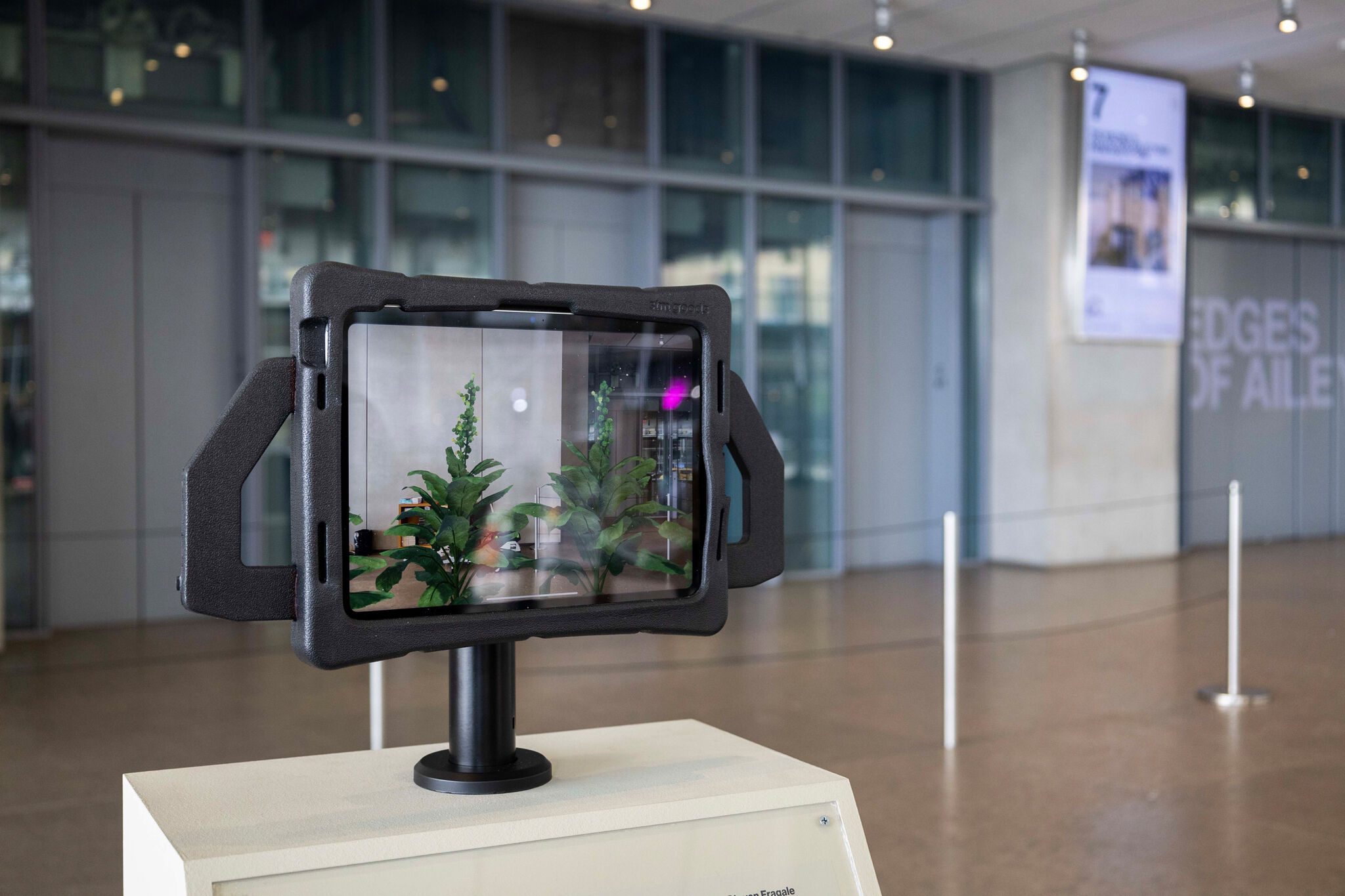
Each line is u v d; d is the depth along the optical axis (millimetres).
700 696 6039
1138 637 7738
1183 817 4113
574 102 9539
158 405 8328
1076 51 10062
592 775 1415
